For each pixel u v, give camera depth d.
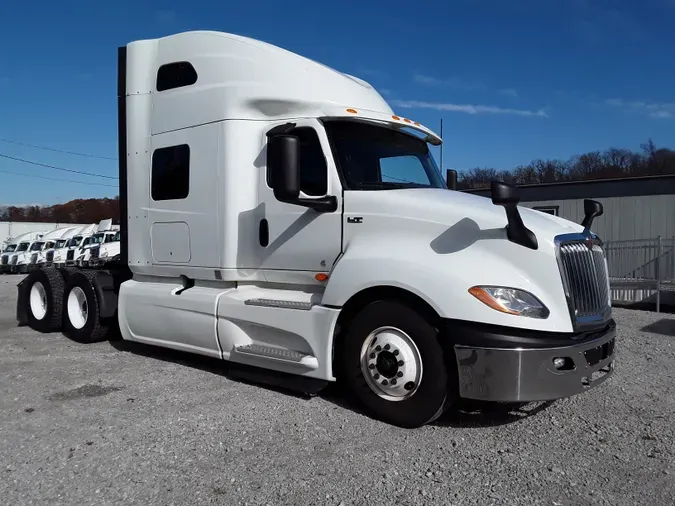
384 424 4.32
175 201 5.98
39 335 8.02
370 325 4.39
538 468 3.54
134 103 6.39
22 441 3.94
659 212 15.75
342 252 4.79
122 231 6.85
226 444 3.89
